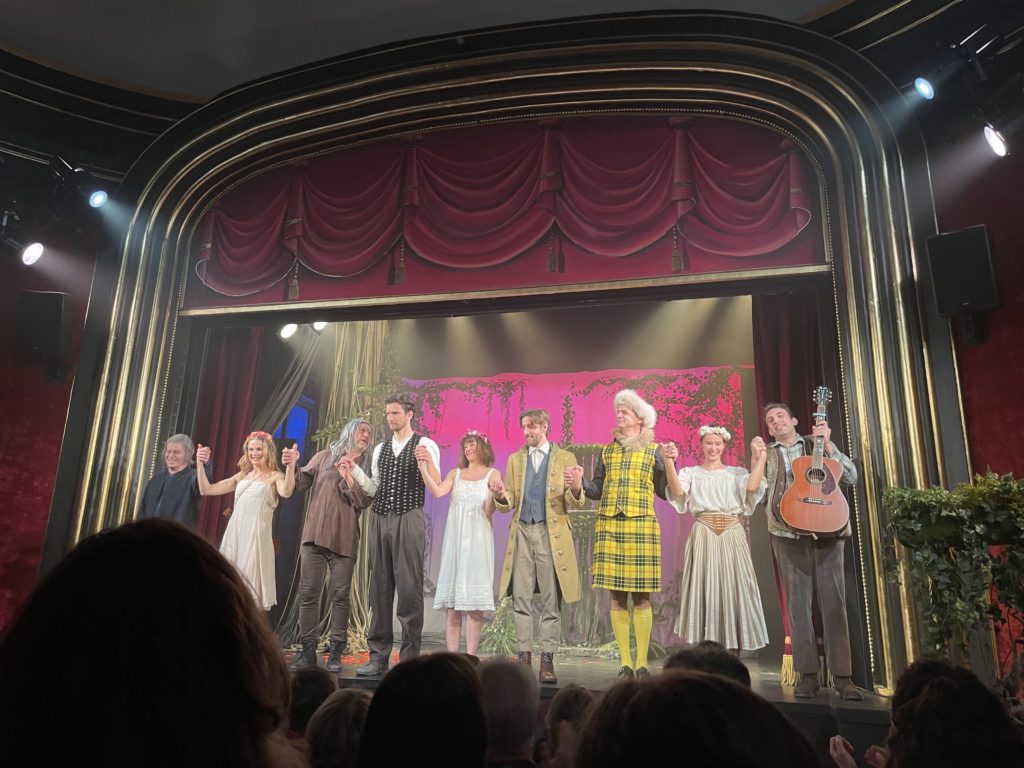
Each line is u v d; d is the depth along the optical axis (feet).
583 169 17.54
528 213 17.61
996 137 13.16
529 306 17.69
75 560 1.98
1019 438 13.11
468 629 14.76
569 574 13.97
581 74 17.61
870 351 14.56
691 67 16.97
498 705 5.21
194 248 20.13
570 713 5.86
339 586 15.19
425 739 3.45
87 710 1.77
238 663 1.96
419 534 14.94
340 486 15.57
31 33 18.47
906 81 15.80
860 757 11.52
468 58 18.12
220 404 20.06
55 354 18.25
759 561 20.22
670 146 17.20
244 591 2.11
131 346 18.81
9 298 18.75
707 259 16.44
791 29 16.42
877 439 14.12
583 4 17.62
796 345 16.99
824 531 12.60
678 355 22.79
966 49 13.17
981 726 4.78
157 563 1.96
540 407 23.32
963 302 13.48
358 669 14.64
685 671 2.20
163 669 1.82
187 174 19.95
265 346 22.02
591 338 23.57
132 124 20.39
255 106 19.38
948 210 14.61
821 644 14.46
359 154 19.33
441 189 18.37
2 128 19.06
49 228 19.27
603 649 19.74
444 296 17.69
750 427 21.62
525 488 14.52
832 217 15.89
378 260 18.38
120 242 19.42
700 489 14.85
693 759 1.90
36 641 1.84
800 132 16.55
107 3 17.57
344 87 18.85
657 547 13.88
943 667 5.73
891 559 12.46
